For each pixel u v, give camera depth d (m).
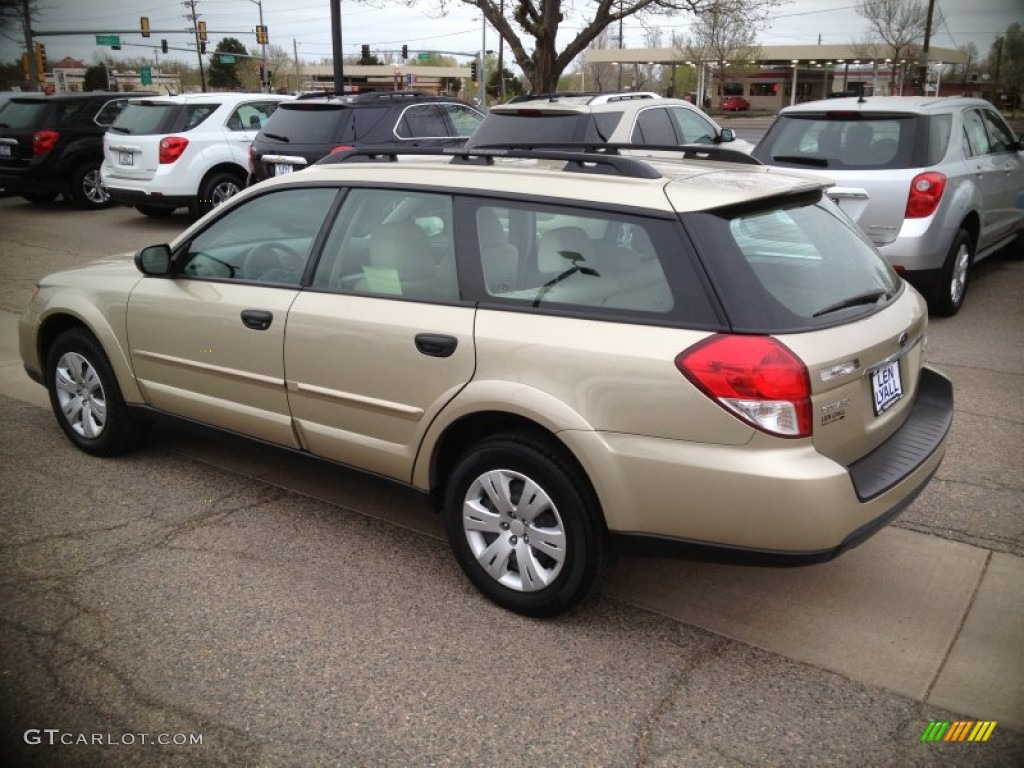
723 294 2.94
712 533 2.96
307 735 2.80
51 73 82.19
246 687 3.02
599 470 3.06
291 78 89.19
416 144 11.59
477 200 3.50
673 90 59.09
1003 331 7.14
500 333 3.28
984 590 3.57
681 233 3.04
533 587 3.35
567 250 3.25
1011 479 4.55
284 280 4.04
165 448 5.13
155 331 4.45
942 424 3.50
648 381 2.96
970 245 7.69
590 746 2.75
